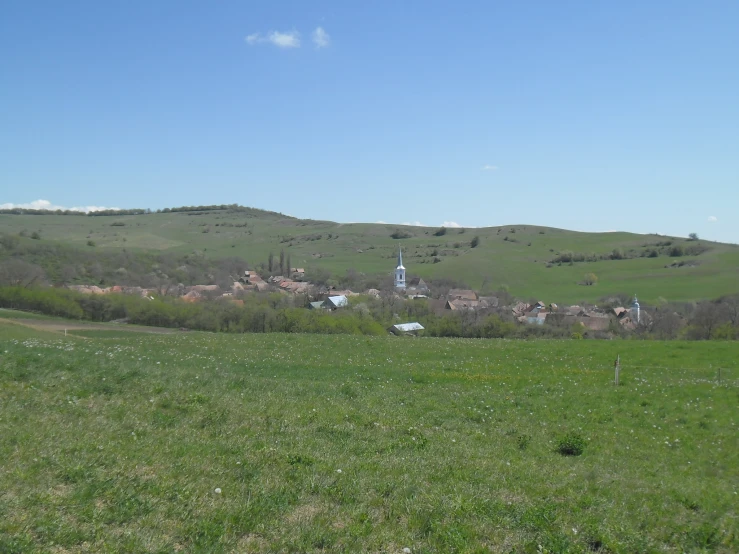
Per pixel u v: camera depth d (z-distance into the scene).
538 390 23.27
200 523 7.95
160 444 11.45
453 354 33.41
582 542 8.72
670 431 17.91
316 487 9.77
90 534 7.32
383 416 16.75
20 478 8.70
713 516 10.78
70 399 14.31
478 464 12.60
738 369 29.14
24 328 39.72
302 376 24.89
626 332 74.75
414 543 8.10
